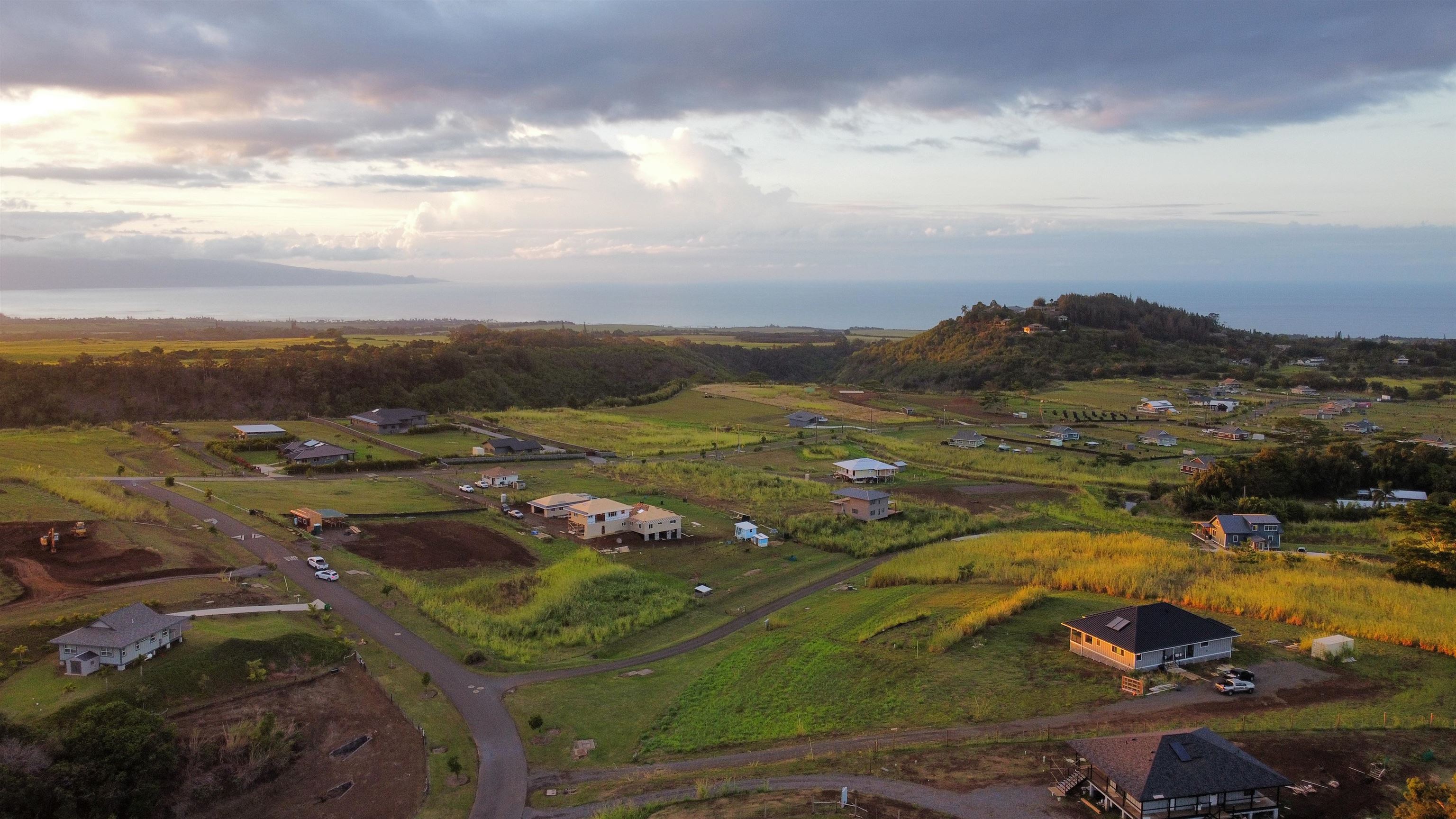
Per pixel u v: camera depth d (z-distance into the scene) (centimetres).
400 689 5178
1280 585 6400
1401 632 5297
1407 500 10462
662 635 6562
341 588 6712
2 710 4322
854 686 5138
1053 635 5662
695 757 4466
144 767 3956
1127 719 4350
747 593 7519
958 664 5262
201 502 8831
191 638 5284
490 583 7200
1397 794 3481
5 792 3566
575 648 6247
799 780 3925
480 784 4209
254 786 4197
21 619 5403
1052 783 3706
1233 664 4994
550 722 4894
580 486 11038
